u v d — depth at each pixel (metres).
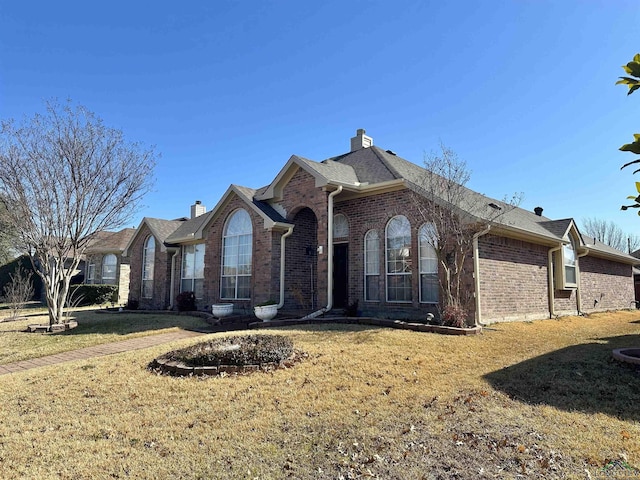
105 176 14.37
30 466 4.17
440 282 11.70
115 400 5.98
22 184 13.30
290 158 14.63
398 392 5.98
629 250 55.44
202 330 12.55
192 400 5.86
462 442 4.39
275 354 7.52
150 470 4.04
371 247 13.98
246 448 4.44
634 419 4.86
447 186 11.73
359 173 15.34
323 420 5.08
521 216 17.12
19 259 29.67
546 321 13.80
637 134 2.76
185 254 20.52
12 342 11.70
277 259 14.66
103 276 28.08
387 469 3.92
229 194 16.48
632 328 13.06
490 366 7.34
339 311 13.62
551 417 4.95
